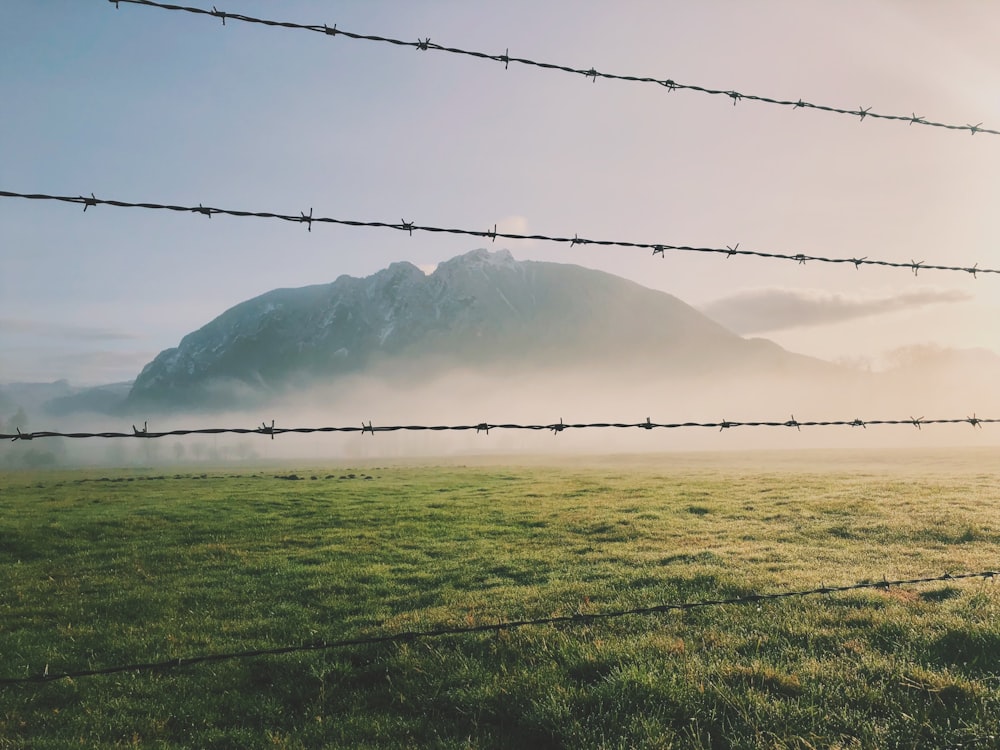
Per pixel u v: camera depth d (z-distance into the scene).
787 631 8.64
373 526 22.59
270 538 20.61
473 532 20.52
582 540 18.23
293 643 9.61
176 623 11.20
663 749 5.59
